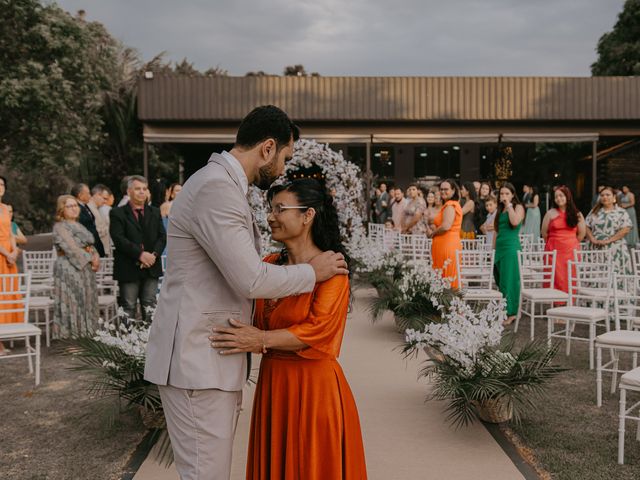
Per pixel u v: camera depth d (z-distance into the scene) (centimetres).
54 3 1919
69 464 353
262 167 221
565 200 773
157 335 219
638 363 573
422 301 647
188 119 1719
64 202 632
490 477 326
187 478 215
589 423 411
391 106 1761
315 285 229
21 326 527
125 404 432
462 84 1759
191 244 213
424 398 461
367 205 1794
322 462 229
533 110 1758
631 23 2769
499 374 391
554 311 577
